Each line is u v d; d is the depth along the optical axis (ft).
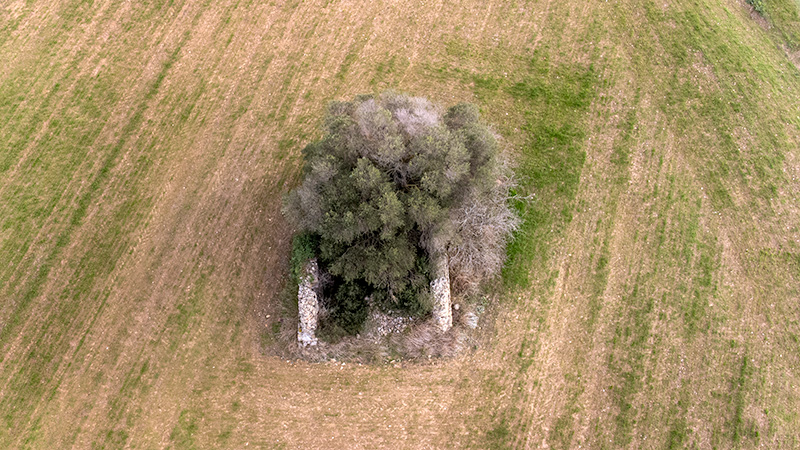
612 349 70.69
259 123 80.74
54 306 69.46
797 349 72.49
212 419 65.10
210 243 73.20
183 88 83.41
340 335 66.54
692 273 75.00
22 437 63.41
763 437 67.41
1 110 80.94
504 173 75.15
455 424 66.18
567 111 83.66
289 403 66.13
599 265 74.54
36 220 73.87
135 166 77.61
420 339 68.28
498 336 70.38
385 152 57.77
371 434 65.26
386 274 62.85
